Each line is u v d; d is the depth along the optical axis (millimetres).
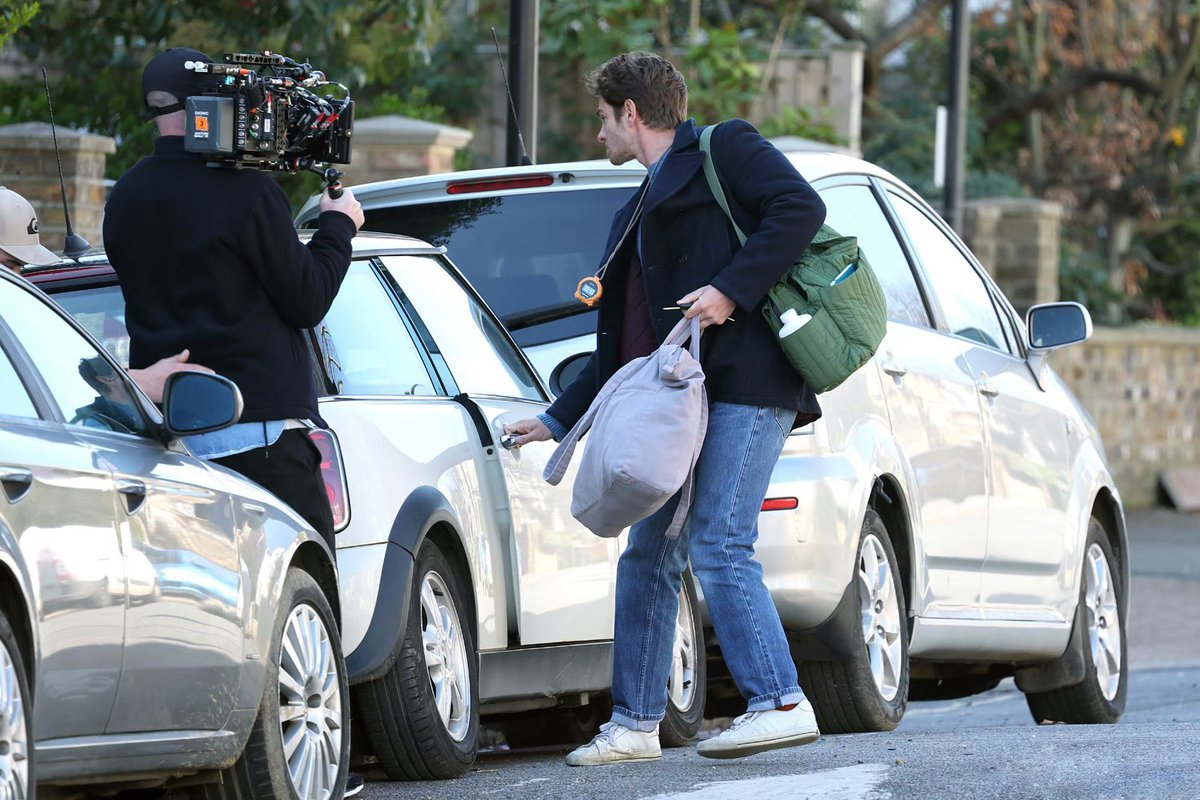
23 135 38312
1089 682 33656
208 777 17328
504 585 23078
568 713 28516
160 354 19016
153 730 15742
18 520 13961
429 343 23266
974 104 94625
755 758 21844
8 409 14875
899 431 27891
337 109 19812
